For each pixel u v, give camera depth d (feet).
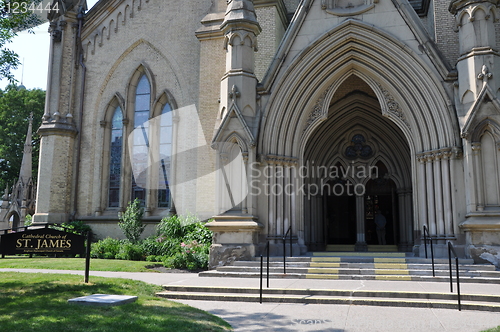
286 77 51.80
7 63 47.70
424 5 64.08
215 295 32.27
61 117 76.13
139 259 58.70
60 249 35.58
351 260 43.47
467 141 44.27
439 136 46.78
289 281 37.50
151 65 74.38
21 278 36.11
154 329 20.81
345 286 34.22
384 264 41.27
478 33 45.34
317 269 40.93
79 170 75.97
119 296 28.76
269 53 61.93
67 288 31.45
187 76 71.31
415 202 48.62
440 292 30.63
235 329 23.07
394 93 50.08
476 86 44.42
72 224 72.02
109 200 75.31
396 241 67.97
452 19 55.67
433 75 47.50
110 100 76.54
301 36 52.49
